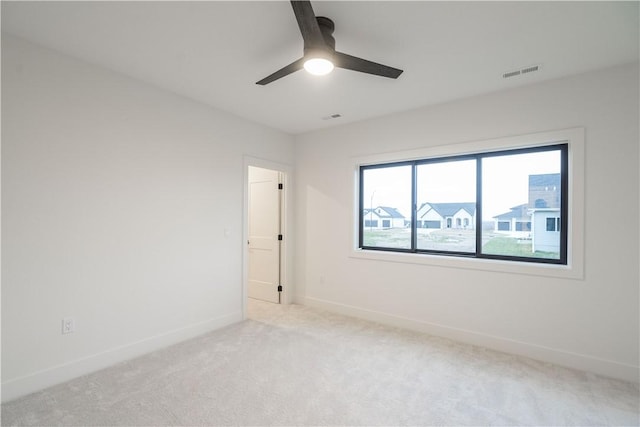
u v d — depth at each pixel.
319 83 2.82
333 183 4.15
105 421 1.89
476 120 3.09
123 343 2.67
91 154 2.47
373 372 2.51
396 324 3.58
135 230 2.76
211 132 3.41
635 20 1.89
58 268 2.30
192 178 3.22
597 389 2.28
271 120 3.89
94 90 2.49
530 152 2.96
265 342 3.10
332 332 3.38
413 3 1.76
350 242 3.98
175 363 2.63
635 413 2.00
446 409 2.04
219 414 1.97
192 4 1.78
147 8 1.82
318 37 1.69
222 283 3.54
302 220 4.48
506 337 2.92
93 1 1.75
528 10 1.81
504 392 2.24
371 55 2.33
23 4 1.77
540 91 2.77
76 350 2.39
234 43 2.20
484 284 3.05
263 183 4.71
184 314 3.15
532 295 2.81
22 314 2.14
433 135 3.34
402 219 3.74
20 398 2.10
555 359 2.69
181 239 3.12
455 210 3.38
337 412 2.00
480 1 1.74
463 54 2.31
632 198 2.41
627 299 2.43
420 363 2.67
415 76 2.67
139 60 2.44
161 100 2.95
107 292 2.57
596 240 2.53
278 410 2.02
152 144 2.88
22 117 2.13
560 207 2.82
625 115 2.43
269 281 4.64
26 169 2.15
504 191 3.10
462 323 3.16
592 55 2.31
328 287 4.19
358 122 3.91
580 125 2.59
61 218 2.31
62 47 2.25
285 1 1.76
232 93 3.06
